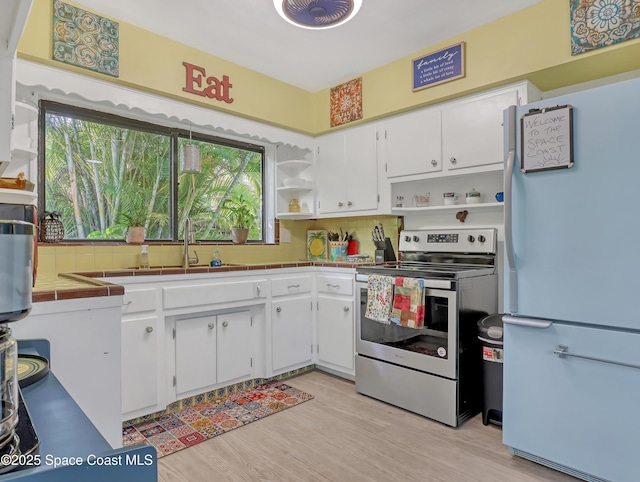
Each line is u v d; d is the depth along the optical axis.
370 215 3.14
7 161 1.08
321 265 3.04
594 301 1.59
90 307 1.28
